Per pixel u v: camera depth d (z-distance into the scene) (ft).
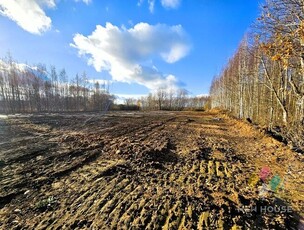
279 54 22.72
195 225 11.02
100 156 23.91
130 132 43.98
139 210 12.41
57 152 24.82
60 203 13.08
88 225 10.79
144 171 19.53
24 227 10.54
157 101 244.83
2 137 33.53
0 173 17.81
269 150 29.73
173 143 33.76
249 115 74.18
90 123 58.13
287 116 43.73
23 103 126.11
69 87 161.17
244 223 11.39
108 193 14.65
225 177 18.75
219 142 36.24
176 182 17.19
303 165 21.86
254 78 65.72
